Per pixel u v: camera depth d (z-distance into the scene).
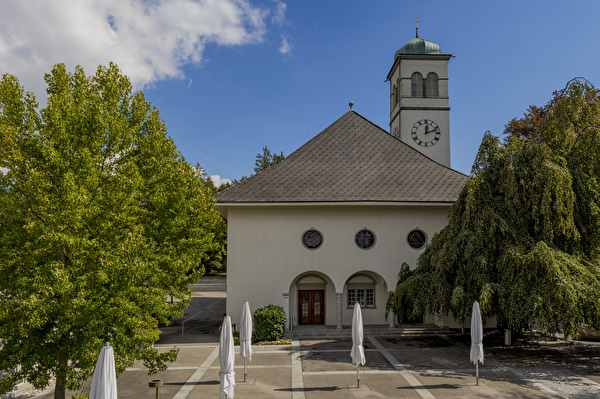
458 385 13.37
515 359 16.50
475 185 16.97
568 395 12.41
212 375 14.82
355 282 23.23
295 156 24.52
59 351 9.76
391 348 18.53
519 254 15.45
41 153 9.43
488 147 17.95
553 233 15.84
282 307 21.89
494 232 16.70
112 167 11.12
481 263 15.95
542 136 18.08
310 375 14.60
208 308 34.44
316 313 23.20
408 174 23.58
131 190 10.31
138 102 11.93
